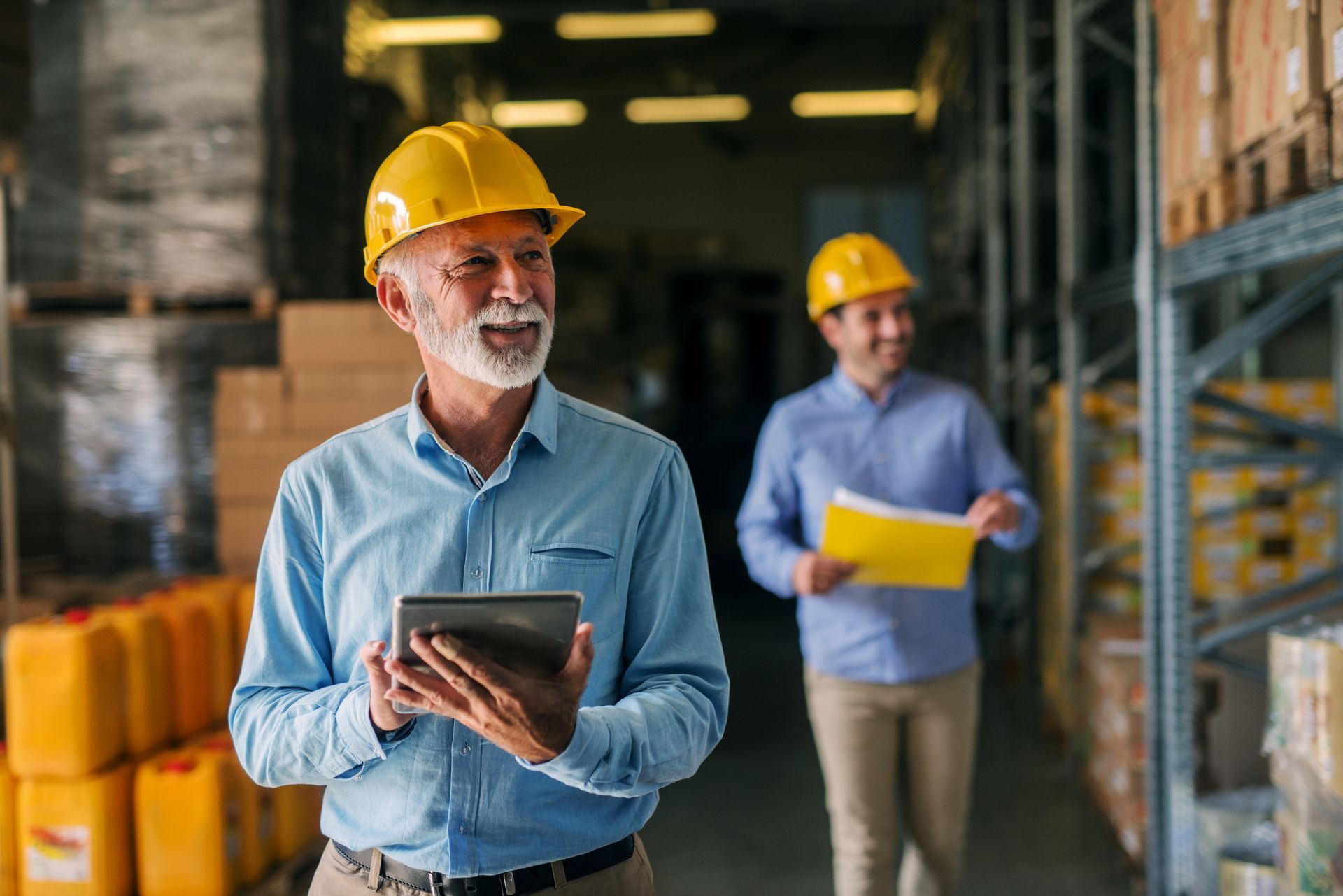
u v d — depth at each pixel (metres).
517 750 1.16
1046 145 6.41
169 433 4.28
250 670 1.43
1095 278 3.87
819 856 3.73
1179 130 2.37
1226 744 3.02
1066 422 4.44
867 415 2.77
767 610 8.07
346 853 1.44
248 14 4.30
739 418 11.77
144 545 4.29
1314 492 3.98
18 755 2.81
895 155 13.38
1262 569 3.99
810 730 5.19
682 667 1.42
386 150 5.77
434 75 9.64
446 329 1.37
